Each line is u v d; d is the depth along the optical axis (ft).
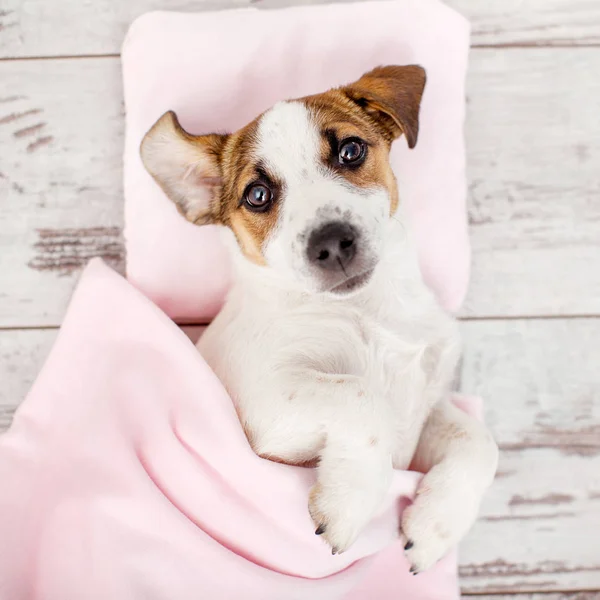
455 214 1.90
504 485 1.99
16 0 1.94
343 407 1.57
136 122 1.86
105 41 1.95
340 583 1.69
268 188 1.60
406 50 1.87
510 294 1.98
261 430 1.62
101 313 1.77
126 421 1.71
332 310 1.68
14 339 1.97
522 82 1.96
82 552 1.64
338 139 1.60
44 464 1.70
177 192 1.73
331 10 1.86
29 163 1.96
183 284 1.89
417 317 1.74
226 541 1.67
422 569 1.67
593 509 1.99
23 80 1.95
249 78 1.86
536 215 1.98
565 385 1.99
